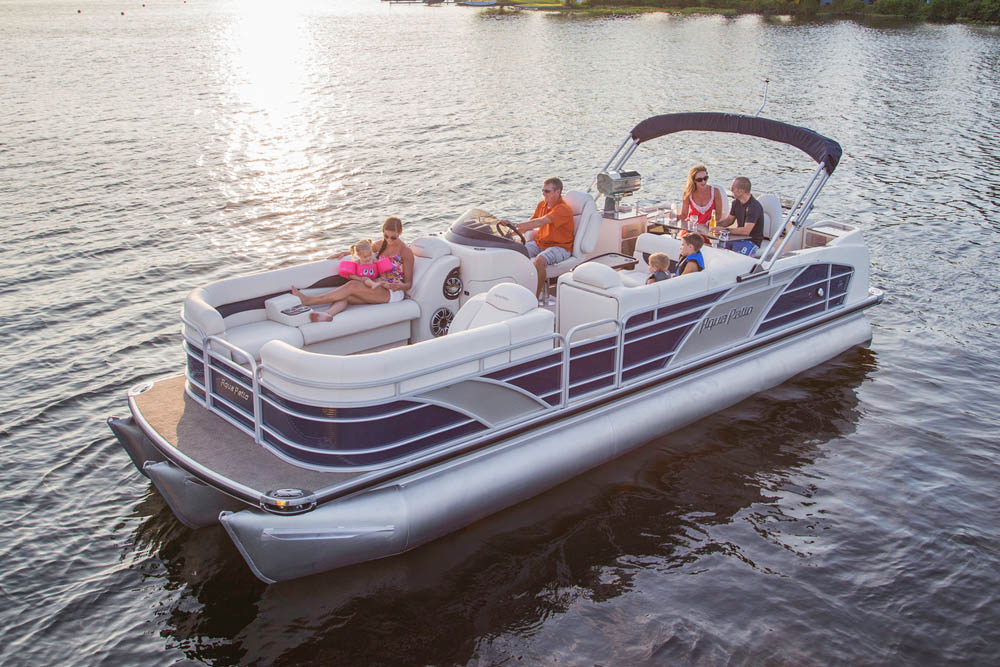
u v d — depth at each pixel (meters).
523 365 6.75
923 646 5.59
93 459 8.02
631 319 7.43
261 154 21.14
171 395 7.18
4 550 6.68
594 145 22.17
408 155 20.98
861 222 15.43
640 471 7.61
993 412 8.73
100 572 6.43
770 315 8.91
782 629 5.75
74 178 18.59
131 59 44.03
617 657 5.50
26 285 12.44
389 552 6.31
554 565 6.39
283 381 6.00
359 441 6.03
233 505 6.81
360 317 7.50
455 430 6.52
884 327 10.84
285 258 13.73
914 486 7.44
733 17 72.50
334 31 67.56
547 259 8.93
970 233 14.64
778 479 7.54
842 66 38.09
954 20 63.44
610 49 47.38
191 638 5.74
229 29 70.19
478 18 81.94
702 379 8.37
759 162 20.53
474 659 5.50
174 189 17.83
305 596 6.06
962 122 25.28
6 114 26.20
